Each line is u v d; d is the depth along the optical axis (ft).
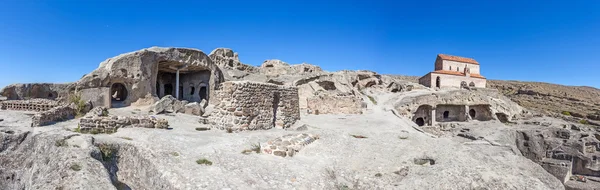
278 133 55.52
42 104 74.69
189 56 104.73
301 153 44.52
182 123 65.67
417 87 189.06
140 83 91.35
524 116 160.97
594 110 194.90
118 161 36.70
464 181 34.78
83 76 89.51
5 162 42.04
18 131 48.88
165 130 52.65
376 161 42.57
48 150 36.47
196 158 35.63
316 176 34.96
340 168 39.93
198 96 118.01
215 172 31.50
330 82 146.72
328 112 113.19
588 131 133.39
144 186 32.30
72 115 70.95
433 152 45.68
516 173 37.06
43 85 92.48
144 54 92.79
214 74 114.01
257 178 31.65
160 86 123.54
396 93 165.48
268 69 170.81
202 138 47.16
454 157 42.55
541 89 278.87
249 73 152.35
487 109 155.22
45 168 32.01
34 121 54.70
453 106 156.76
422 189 34.30
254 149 42.91
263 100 60.70
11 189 39.81
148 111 80.89
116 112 80.38
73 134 39.32
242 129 55.21
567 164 96.84
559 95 250.37
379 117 102.47
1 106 75.97
